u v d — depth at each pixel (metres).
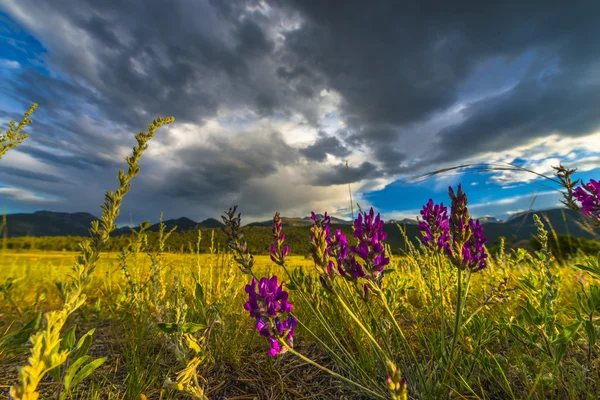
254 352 2.74
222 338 2.48
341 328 2.70
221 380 2.21
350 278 1.70
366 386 1.95
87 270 1.00
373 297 2.56
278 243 1.97
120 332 3.07
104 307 3.34
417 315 2.77
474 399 1.78
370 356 2.25
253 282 1.53
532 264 2.59
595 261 1.85
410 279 3.45
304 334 2.91
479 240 1.89
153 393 1.96
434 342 2.08
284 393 2.05
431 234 2.40
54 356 0.88
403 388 1.07
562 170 2.03
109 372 2.22
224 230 1.96
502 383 1.94
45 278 3.92
